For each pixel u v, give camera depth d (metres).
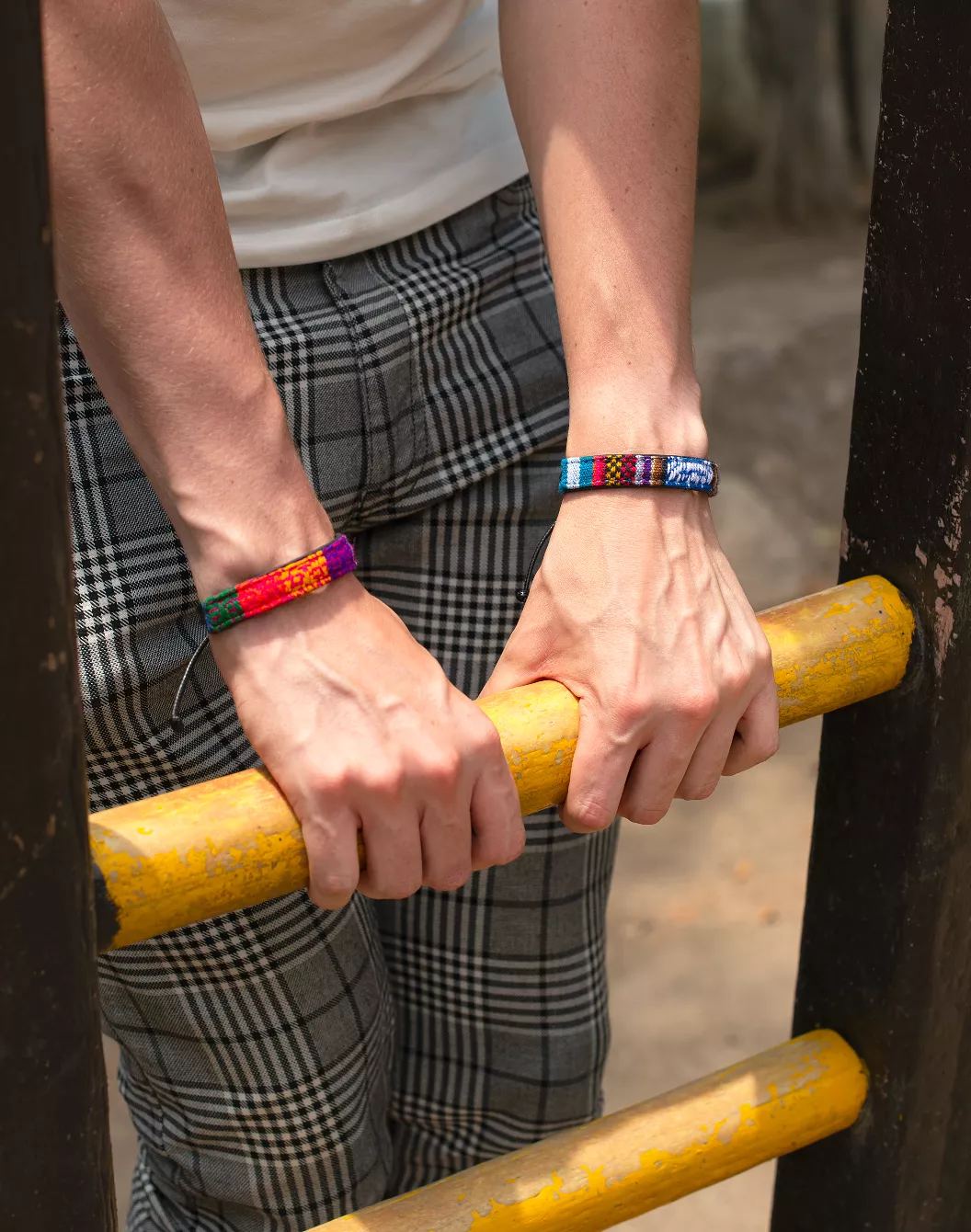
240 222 0.88
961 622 0.78
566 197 0.83
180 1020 0.95
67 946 0.55
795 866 2.76
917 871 0.83
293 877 0.65
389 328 0.92
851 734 0.86
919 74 0.73
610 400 0.79
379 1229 0.74
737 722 0.77
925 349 0.76
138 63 0.66
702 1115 0.82
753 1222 2.05
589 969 1.11
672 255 0.82
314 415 0.90
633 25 0.82
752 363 4.35
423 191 0.94
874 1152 0.89
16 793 0.52
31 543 0.51
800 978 0.94
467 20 0.96
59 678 0.53
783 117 5.74
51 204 0.49
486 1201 0.76
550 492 1.01
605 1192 0.79
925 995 0.85
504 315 1.00
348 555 0.69
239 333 0.70
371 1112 1.00
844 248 5.45
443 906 1.08
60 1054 0.56
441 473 0.97
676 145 0.83
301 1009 0.94
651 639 0.74
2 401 0.49
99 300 0.67
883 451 0.80
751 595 3.59
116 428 0.84
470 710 0.69
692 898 2.68
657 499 0.78
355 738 0.66
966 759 0.81
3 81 0.46
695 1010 2.42
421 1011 1.12
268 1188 0.98
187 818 0.63
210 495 0.68
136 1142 2.14
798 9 5.63
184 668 0.85
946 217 0.73
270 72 0.86
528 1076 1.10
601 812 0.73
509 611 1.02
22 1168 0.56
